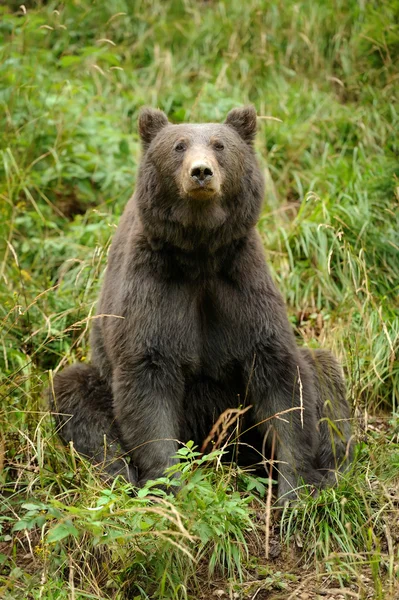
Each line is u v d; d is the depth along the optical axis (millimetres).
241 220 9758
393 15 17906
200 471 8500
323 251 13820
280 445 9625
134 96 17984
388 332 12094
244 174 9883
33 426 10352
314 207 14922
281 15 19172
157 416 9500
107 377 10477
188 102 17703
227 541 8562
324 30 18688
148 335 9531
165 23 19969
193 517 8211
